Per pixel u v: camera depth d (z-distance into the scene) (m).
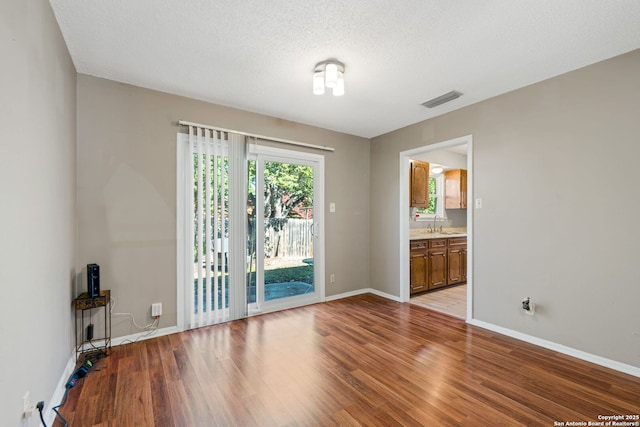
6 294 1.14
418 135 3.76
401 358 2.33
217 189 3.07
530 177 2.66
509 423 1.58
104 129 2.55
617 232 2.17
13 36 1.20
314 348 2.51
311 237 3.92
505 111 2.84
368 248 4.50
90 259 2.48
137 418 1.63
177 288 2.86
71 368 2.14
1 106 1.10
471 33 1.92
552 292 2.51
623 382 1.99
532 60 2.25
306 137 3.81
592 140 2.29
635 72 2.09
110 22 1.83
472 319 3.10
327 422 1.60
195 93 2.87
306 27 1.87
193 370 2.14
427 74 2.49
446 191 5.52
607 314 2.21
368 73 2.47
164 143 2.83
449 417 1.63
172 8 1.70
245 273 3.27
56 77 1.82
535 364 2.23
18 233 1.25
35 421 1.43
